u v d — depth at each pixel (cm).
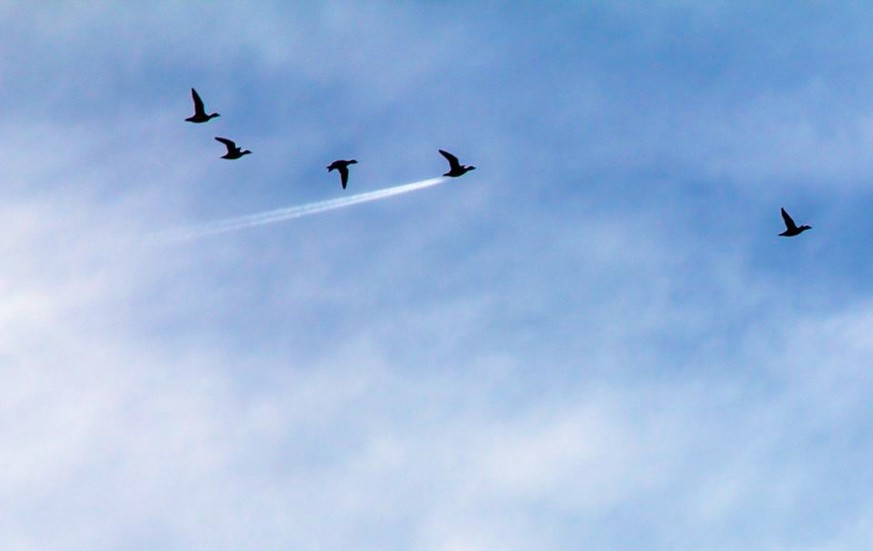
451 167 9506
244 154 8806
